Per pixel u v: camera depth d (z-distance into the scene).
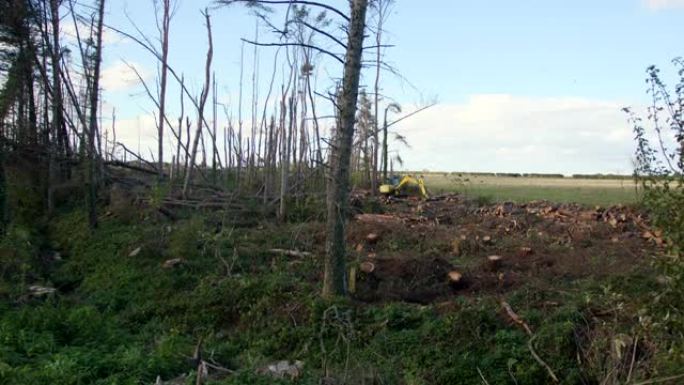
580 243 15.84
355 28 10.34
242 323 10.64
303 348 9.49
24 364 8.23
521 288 11.02
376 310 10.02
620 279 10.70
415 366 8.51
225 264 12.94
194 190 20.36
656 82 6.43
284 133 19.47
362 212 20.89
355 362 8.77
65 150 20.06
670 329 6.67
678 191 6.38
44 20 18.22
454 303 9.98
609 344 7.84
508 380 8.08
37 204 18.17
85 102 19.66
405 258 12.74
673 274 6.42
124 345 9.59
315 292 10.99
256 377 8.10
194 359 8.87
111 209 17.19
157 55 20.83
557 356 8.27
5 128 18.55
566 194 35.16
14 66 18.34
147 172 22.27
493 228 18.41
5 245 13.69
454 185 40.69
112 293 12.38
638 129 7.20
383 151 29.73
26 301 11.64
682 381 6.48
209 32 20.47
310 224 16.50
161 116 20.89
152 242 14.41
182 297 11.67
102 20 16.84
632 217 18.02
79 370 7.96
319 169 20.66
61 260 14.87
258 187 22.42
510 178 64.88
